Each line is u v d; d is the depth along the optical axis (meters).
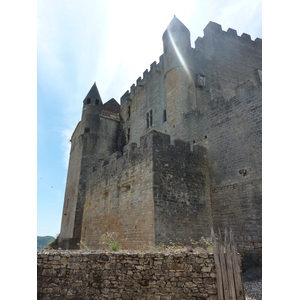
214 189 16.05
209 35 27.69
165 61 24.77
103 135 33.44
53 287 6.77
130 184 16.39
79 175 30.16
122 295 6.53
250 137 14.51
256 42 30.23
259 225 13.04
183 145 16.23
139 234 14.30
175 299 6.34
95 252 7.06
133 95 33.34
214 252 6.60
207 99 23.98
